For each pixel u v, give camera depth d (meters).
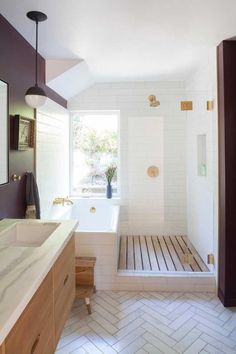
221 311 2.40
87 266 2.48
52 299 1.32
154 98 3.87
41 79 2.82
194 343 2.01
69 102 4.03
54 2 1.79
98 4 1.82
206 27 2.19
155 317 2.31
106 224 4.02
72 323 2.22
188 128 3.77
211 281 2.70
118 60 2.99
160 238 3.96
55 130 3.34
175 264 3.07
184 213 4.00
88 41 2.45
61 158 3.63
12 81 2.12
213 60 2.64
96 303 2.50
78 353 1.91
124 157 4.05
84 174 4.18
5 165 2.00
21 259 1.21
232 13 1.97
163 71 3.44
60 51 2.69
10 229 1.76
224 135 2.44
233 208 2.45
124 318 2.29
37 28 2.07
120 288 2.73
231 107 2.43
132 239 3.94
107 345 1.99
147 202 4.04
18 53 2.23
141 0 1.79
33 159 2.58
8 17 1.98
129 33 2.29
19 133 2.17
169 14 1.98
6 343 0.82
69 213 3.77
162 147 4.00
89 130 4.13
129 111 4.00
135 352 1.92
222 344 2.00
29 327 1.01
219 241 2.62
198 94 3.23
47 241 1.46
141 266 3.02
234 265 2.47
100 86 4.00
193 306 2.47
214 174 2.68
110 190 4.07
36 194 2.41
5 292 0.93
